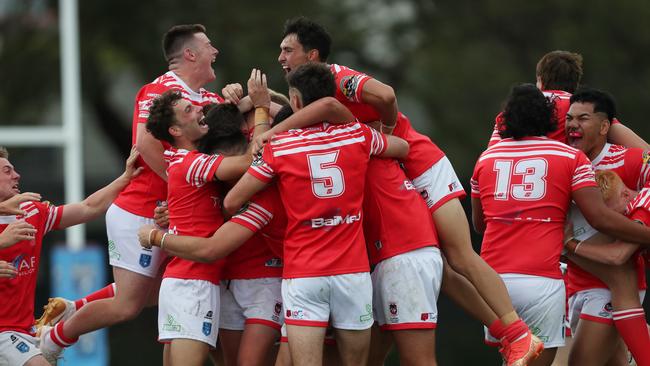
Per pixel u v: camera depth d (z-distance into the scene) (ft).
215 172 77.97
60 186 230.07
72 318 86.69
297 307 75.56
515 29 289.74
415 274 78.43
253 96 79.20
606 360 86.07
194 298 78.89
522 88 81.41
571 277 87.20
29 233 82.64
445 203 81.56
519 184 80.53
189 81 86.58
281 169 75.46
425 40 288.30
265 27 257.75
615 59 272.31
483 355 140.77
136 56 259.39
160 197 85.66
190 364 78.33
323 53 82.17
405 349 79.00
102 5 251.80
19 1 248.11
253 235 81.71
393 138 79.36
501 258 81.00
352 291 75.51
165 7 256.32
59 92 254.06
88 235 195.52
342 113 76.23
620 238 80.18
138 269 85.61
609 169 85.30
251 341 81.56
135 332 153.17
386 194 79.05
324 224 75.41
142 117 84.38
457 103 282.77
